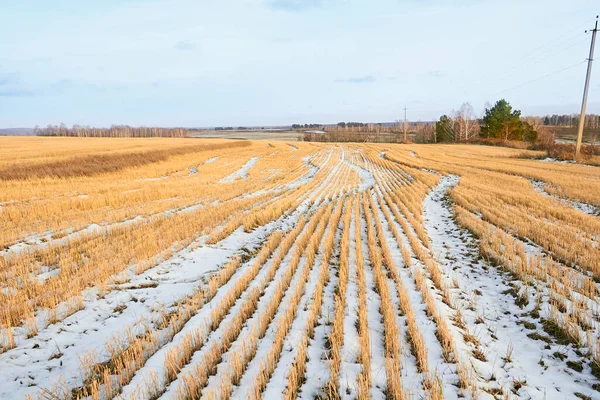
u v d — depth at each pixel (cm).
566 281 694
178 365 448
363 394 389
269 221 1368
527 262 831
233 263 848
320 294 647
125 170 3116
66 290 654
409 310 583
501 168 3028
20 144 5228
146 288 718
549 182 2205
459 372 444
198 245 1004
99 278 725
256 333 528
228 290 706
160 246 950
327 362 469
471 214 1418
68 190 1939
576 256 824
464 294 715
